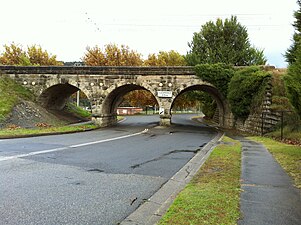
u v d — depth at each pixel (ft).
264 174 25.02
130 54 194.18
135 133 74.64
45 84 99.91
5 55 194.49
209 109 167.32
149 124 113.80
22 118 77.30
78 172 26.61
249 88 81.15
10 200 18.26
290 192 19.57
